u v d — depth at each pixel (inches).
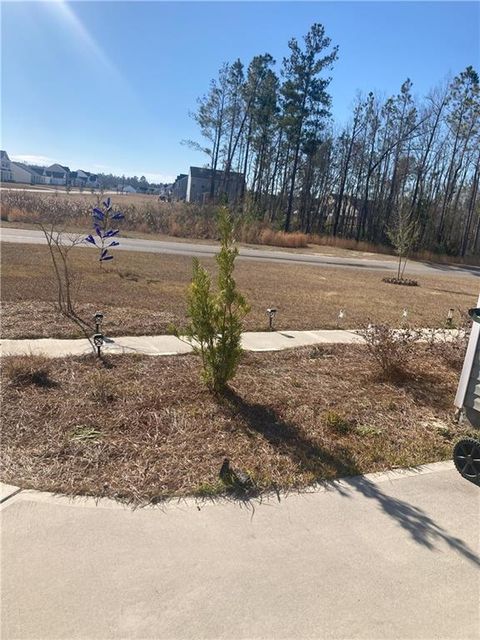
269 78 1551.4
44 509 108.5
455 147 1567.4
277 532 107.2
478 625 86.4
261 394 184.5
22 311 279.9
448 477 139.3
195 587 89.4
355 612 86.9
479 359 170.2
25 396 162.1
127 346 230.8
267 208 1742.1
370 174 1640.0
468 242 1717.5
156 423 151.9
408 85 1544.0
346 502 121.6
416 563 101.0
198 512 112.0
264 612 85.1
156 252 709.3
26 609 82.3
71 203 1099.3
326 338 287.4
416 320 383.2
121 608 83.6
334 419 163.3
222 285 170.6
